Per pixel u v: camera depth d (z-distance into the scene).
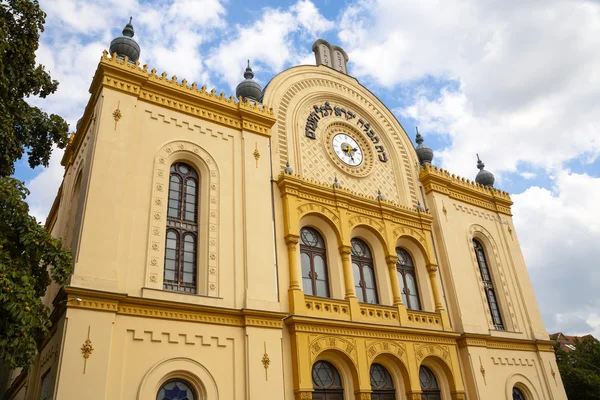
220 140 20.44
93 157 16.66
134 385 14.49
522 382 25.19
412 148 29.16
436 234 26.47
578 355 40.09
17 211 11.50
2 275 10.32
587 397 35.28
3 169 13.09
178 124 19.56
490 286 27.94
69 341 13.75
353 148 26.17
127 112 18.17
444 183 28.22
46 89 14.79
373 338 20.36
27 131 14.02
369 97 29.12
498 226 30.27
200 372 15.73
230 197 19.45
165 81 19.84
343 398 19.14
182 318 16.08
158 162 18.36
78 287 14.30
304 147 24.02
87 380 13.59
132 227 16.64
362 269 23.03
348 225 22.48
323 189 22.17
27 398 17.05
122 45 19.81
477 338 23.97
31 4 13.65
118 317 15.02
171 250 17.61
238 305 17.55
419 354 21.61
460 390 22.25
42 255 11.95
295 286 19.31
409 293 24.12
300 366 17.72
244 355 16.78
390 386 20.92
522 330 27.14
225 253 18.23
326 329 19.11
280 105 24.12
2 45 12.01
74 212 20.69
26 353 10.73
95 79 18.81
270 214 20.02
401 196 26.75
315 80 26.83
